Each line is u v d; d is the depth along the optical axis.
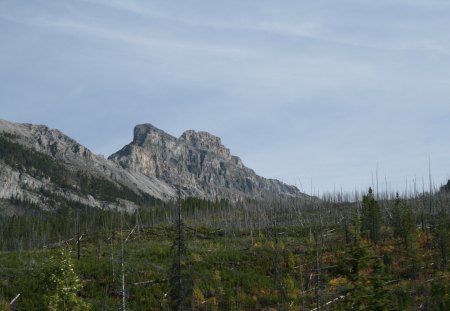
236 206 164.50
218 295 58.53
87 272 62.56
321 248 75.19
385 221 97.00
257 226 112.25
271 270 68.69
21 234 131.25
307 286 59.66
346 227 84.19
